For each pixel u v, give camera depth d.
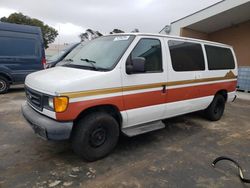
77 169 3.43
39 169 3.39
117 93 3.61
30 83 3.73
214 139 4.91
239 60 14.50
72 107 3.19
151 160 3.82
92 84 3.34
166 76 4.29
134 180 3.22
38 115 3.45
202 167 3.67
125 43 3.88
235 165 3.78
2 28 8.51
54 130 3.16
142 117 4.05
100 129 3.60
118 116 3.82
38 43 9.38
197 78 5.01
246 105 8.57
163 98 4.31
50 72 3.78
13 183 3.04
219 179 3.36
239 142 4.80
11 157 3.71
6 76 8.82
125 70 3.68
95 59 3.89
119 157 3.86
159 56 4.21
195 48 5.04
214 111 6.02
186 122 5.98
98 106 3.53
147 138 4.75
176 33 14.10
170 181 3.24
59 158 3.73
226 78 5.98
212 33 15.64
